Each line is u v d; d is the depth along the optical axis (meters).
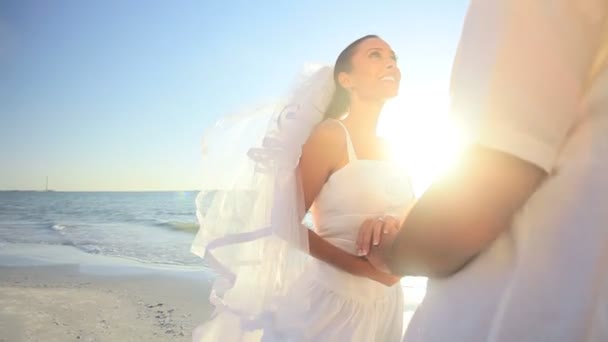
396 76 2.27
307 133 2.05
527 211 0.56
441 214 0.58
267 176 2.00
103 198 64.31
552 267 0.53
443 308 0.63
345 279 2.03
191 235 17.91
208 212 2.05
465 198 0.56
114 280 8.54
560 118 0.53
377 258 0.85
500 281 0.57
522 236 0.56
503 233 0.59
